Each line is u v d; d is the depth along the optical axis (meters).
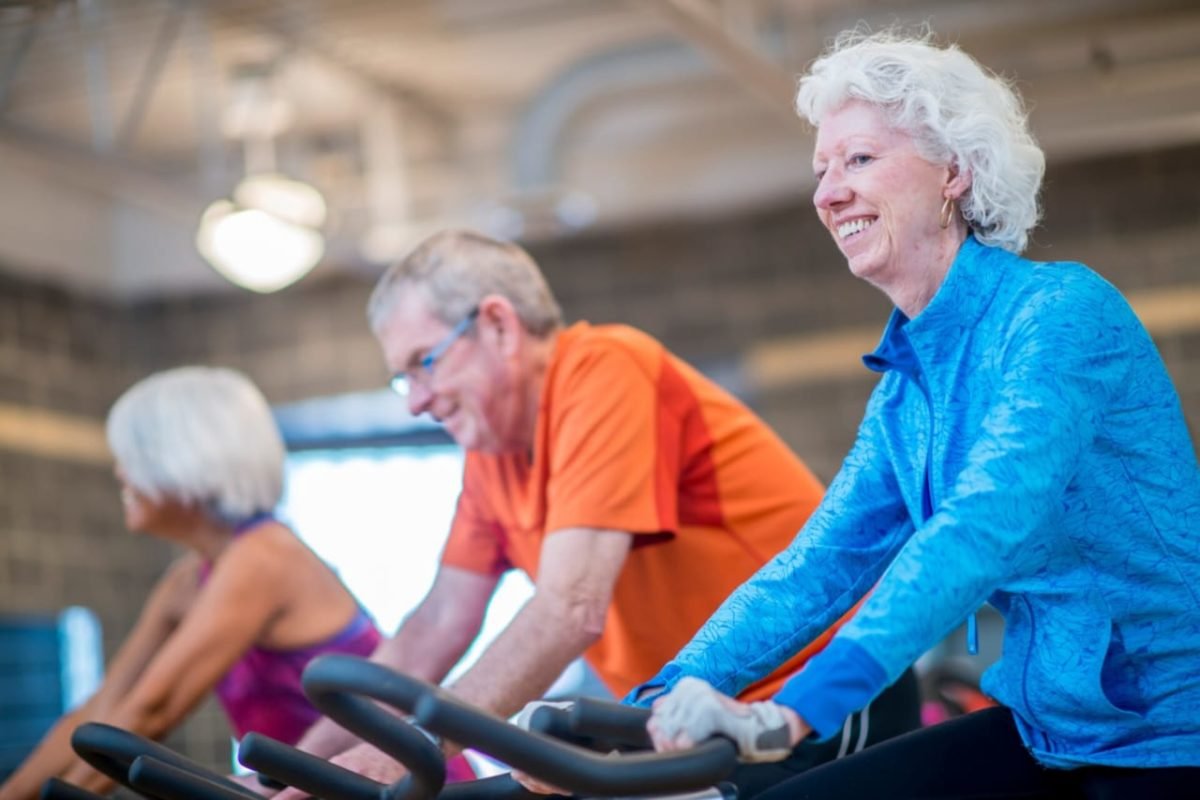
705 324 9.21
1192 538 1.69
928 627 1.44
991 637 7.04
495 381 2.60
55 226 9.80
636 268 9.38
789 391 9.03
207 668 2.96
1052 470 1.54
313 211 7.83
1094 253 8.52
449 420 2.65
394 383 2.70
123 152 7.88
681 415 2.45
